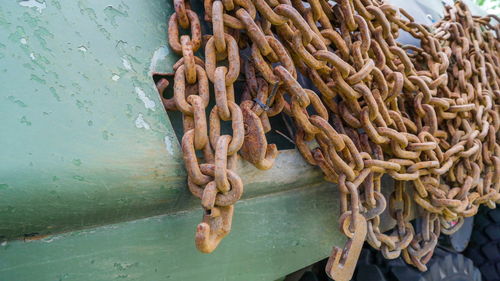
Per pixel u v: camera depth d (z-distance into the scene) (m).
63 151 0.54
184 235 0.63
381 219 0.88
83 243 0.56
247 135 0.64
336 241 0.81
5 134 0.51
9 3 0.55
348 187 0.71
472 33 1.16
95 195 0.55
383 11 0.85
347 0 0.75
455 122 0.94
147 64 0.62
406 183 0.92
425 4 1.28
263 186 0.69
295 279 0.98
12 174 0.51
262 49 0.65
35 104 0.53
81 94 0.56
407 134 0.79
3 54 0.53
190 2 0.71
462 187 0.89
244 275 0.69
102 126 0.57
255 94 0.69
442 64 0.92
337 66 0.68
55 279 0.55
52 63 0.55
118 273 0.58
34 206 0.52
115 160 0.56
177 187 0.61
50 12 0.57
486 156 0.97
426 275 1.02
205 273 0.65
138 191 0.58
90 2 0.60
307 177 0.75
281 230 0.73
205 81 0.62
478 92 1.00
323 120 0.68
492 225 1.39
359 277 1.03
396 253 0.83
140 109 0.60
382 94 0.76
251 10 0.66
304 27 0.65
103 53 0.59
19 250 0.53
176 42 0.64
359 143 0.79
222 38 0.63
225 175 0.57
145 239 0.60
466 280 1.15
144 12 0.65
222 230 0.58
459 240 1.28
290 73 0.65
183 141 0.59
